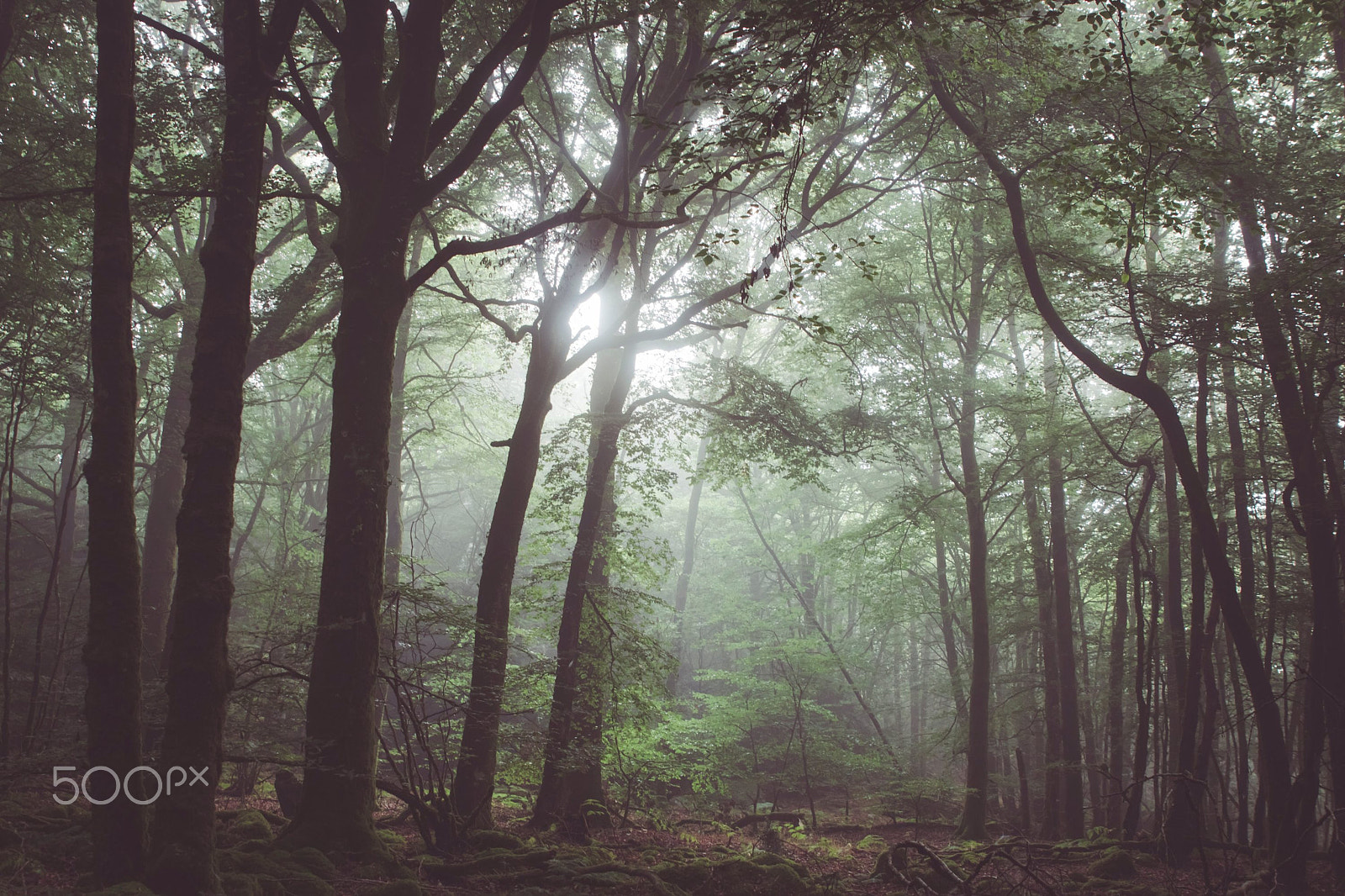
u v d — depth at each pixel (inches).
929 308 801.6
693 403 593.9
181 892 224.4
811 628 1224.2
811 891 379.9
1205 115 529.3
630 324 617.3
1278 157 476.7
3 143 521.7
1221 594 434.3
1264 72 428.5
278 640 399.5
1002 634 873.5
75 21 621.0
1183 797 519.5
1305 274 424.2
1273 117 516.4
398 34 420.2
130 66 250.8
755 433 614.5
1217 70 506.6
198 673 240.5
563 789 541.0
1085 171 468.1
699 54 524.1
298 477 1011.3
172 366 912.3
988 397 763.4
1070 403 800.3
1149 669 626.2
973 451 759.1
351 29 386.0
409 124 383.9
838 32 309.3
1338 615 443.5
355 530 351.3
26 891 238.2
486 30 543.8
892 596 1013.8
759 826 746.2
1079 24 689.6
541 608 624.4
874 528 844.6
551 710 525.7
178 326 925.2
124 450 237.5
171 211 426.3
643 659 576.1
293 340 701.9
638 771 686.5
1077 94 365.7
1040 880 365.4
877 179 616.4
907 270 834.8
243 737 353.1
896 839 708.7
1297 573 642.2
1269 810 424.5
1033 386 816.9
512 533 496.7
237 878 254.5
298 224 866.8
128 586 234.7
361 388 363.6
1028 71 449.1
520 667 532.7
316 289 681.6
